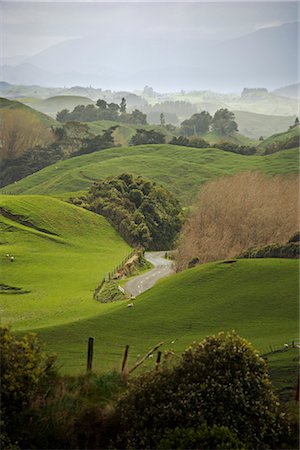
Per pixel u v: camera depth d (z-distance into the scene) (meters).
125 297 75.06
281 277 52.88
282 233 91.06
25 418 22.62
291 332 40.75
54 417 22.77
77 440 22.53
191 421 21.64
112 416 22.97
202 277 57.06
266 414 22.98
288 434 23.25
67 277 94.31
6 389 22.62
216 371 23.19
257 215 95.62
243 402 22.56
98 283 89.62
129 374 27.47
